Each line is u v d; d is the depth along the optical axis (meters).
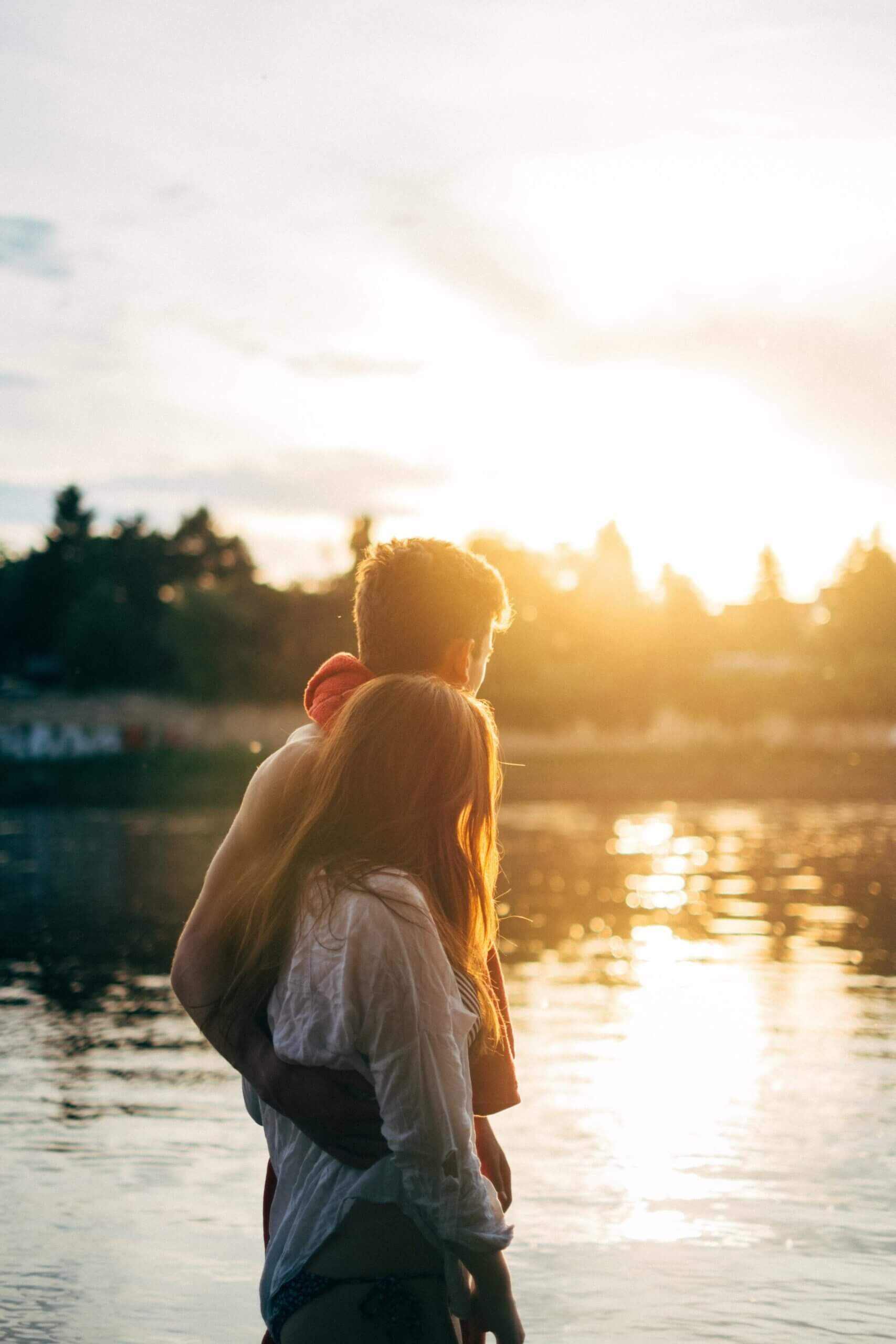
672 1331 3.14
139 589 99.88
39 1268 3.55
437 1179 1.63
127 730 71.44
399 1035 1.64
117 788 50.88
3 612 104.00
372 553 1.99
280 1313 1.73
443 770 1.77
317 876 1.73
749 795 42.81
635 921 11.38
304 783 1.86
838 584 112.44
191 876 16.84
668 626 90.06
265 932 1.74
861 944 9.80
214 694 77.69
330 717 1.92
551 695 83.12
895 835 24.09
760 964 8.88
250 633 79.81
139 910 12.70
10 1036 6.66
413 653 1.93
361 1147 1.71
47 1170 4.40
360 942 1.67
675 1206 4.04
